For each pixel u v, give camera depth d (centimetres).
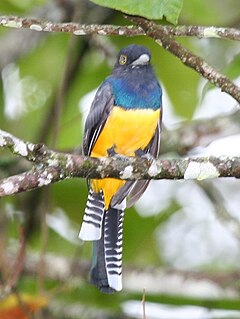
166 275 1332
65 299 1337
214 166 828
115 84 1034
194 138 1408
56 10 1395
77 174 810
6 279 1199
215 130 1415
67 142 1489
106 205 984
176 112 1466
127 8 830
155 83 1045
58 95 1270
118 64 1070
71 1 1391
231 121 1420
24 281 1341
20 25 873
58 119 1255
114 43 1438
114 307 1343
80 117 1491
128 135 1027
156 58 1429
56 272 1334
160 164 830
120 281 967
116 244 979
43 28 875
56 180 808
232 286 1320
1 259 1222
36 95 1517
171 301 1317
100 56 1488
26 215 1422
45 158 802
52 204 1489
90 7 1391
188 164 831
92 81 1495
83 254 1484
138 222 1514
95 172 815
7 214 1424
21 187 799
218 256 1555
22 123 1512
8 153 1450
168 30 873
